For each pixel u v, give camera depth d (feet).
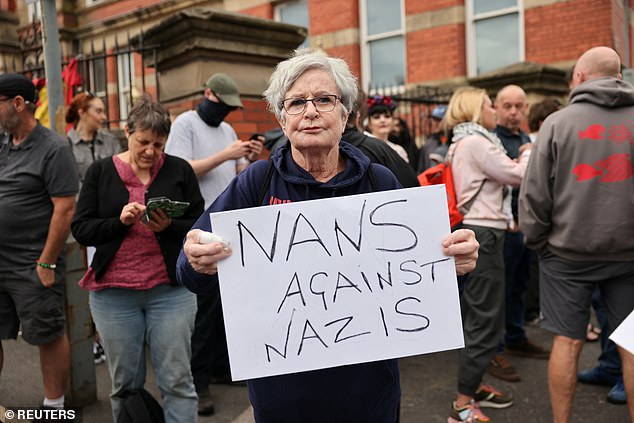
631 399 8.54
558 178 8.72
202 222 5.47
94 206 8.74
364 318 4.99
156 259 8.61
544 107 15.69
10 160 10.06
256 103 16.05
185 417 8.77
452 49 27.27
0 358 10.82
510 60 26.61
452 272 5.06
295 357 4.92
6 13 27.37
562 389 8.95
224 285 4.91
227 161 12.71
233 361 4.88
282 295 4.94
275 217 4.98
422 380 12.56
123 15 39.40
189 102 15.51
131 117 8.70
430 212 5.07
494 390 11.12
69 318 11.23
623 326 5.13
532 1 25.23
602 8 23.13
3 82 9.64
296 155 5.45
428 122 24.88
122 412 8.46
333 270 5.00
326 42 31.24
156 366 8.82
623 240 8.44
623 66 12.78
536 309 16.48
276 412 5.41
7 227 9.89
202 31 14.92
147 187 8.87
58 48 12.37
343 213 5.03
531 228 9.11
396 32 29.66
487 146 10.51
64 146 10.04
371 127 13.69
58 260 10.26
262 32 16.02
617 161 8.36
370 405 5.46
